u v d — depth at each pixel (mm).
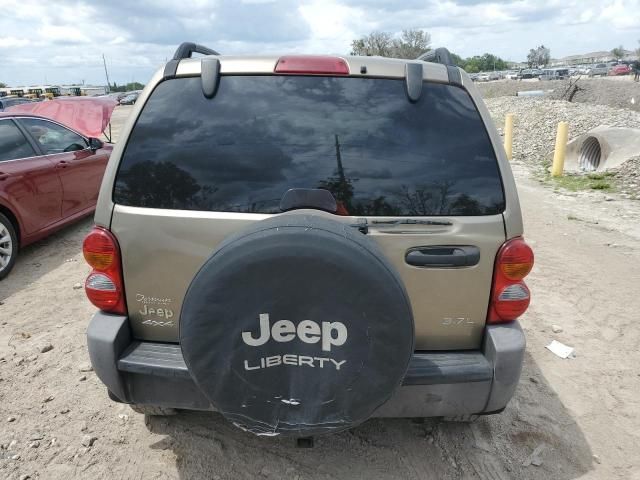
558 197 9242
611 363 3830
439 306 2336
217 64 2441
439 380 2264
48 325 4289
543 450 2895
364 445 2875
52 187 6000
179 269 2322
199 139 2355
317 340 1908
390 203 2275
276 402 1978
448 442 2918
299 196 2256
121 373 2346
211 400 2010
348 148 2318
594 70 70000
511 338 2312
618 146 11594
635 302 4844
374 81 2434
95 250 2344
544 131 15922
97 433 2957
